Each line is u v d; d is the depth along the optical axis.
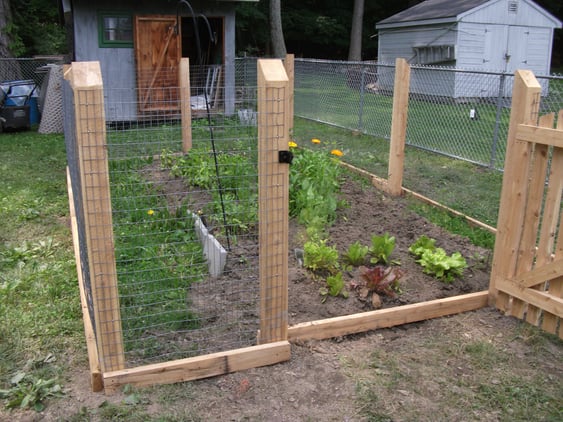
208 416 2.78
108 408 2.78
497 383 3.11
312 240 4.76
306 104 13.26
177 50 12.09
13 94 11.62
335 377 3.12
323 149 7.66
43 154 9.25
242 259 4.43
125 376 2.91
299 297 3.92
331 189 5.79
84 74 2.57
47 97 11.47
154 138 7.30
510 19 17.39
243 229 4.97
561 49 32.00
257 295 3.95
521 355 3.39
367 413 2.84
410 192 6.50
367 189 6.82
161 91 11.80
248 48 28.33
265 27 29.44
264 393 2.97
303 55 32.75
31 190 6.95
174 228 5.06
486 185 7.25
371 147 9.71
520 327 3.69
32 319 3.66
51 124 11.55
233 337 3.43
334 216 5.55
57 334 3.51
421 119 11.24
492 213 6.06
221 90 11.02
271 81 2.86
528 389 3.05
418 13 19.11
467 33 16.78
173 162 7.00
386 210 5.97
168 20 11.95
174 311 3.53
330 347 3.43
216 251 4.22
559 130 3.33
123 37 11.83
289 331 3.38
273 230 3.08
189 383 3.03
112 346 2.90
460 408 2.90
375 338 3.55
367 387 3.04
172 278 4.02
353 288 4.00
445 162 8.62
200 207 5.62
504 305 3.88
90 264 2.75
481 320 3.79
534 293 3.61
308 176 5.91
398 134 6.41
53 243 5.12
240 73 13.28
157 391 2.94
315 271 4.26
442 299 3.83
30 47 21.70
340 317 3.54
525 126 3.54
